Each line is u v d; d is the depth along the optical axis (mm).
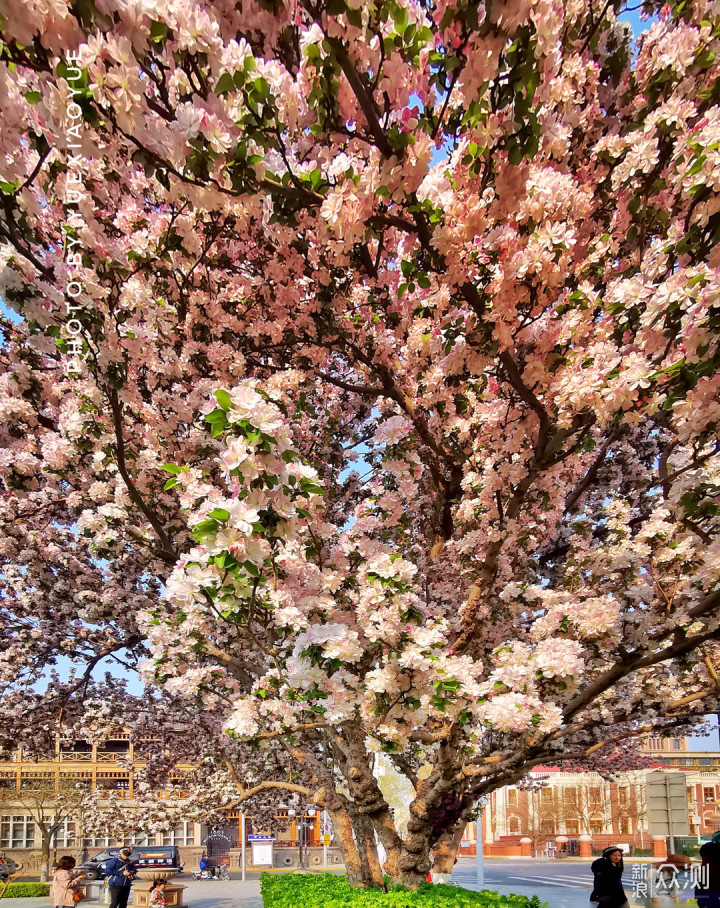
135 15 2486
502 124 3205
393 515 5461
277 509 3176
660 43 4258
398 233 5504
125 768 13617
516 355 4637
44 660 9461
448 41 3023
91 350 4461
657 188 4109
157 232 4898
